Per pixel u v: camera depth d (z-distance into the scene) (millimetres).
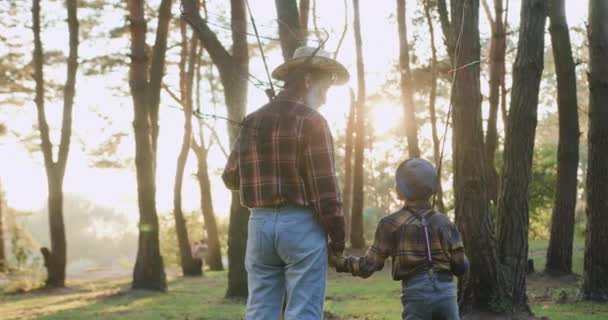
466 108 8648
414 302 4520
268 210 3854
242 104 11531
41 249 21891
